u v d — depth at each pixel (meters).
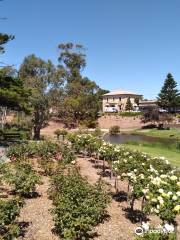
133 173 9.68
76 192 8.96
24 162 14.55
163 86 82.75
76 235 7.85
